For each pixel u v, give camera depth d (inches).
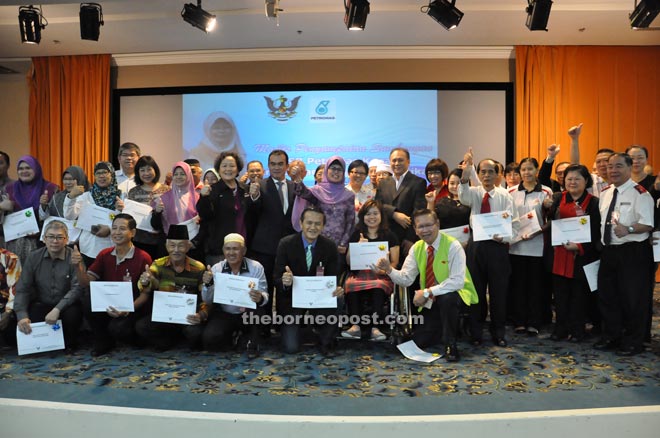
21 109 257.0
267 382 104.2
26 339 119.3
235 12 196.4
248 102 246.7
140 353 125.0
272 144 246.7
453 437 84.6
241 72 246.1
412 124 243.8
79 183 151.3
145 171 144.3
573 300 133.8
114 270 126.9
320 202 139.3
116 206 140.3
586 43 231.6
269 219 140.6
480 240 130.6
